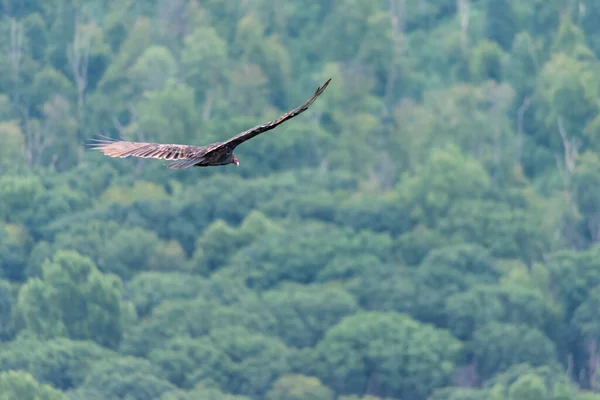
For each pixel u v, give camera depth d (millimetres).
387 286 81250
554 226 98750
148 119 108125
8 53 115000
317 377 70688
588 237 101375
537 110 117000
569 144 113188
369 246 88938
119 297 75312
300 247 86438
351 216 96062
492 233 93062
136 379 65062
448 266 85500
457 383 73500
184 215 94312
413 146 110938
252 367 69062
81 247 86000
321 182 102688
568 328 84000
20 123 109625
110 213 92562
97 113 113625
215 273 85688
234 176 105188
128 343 72188
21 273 84875
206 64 118000
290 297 78562
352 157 111250
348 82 117688
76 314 73062
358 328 72438
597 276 85500
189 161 10516
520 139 115625
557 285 86688
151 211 93250
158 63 116375
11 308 76375
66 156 108125
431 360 71188
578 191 103000
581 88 113875
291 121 112875
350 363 70562
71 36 118812
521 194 103125
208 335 72875
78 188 98938
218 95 117000
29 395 59938
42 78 113625
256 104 116688
